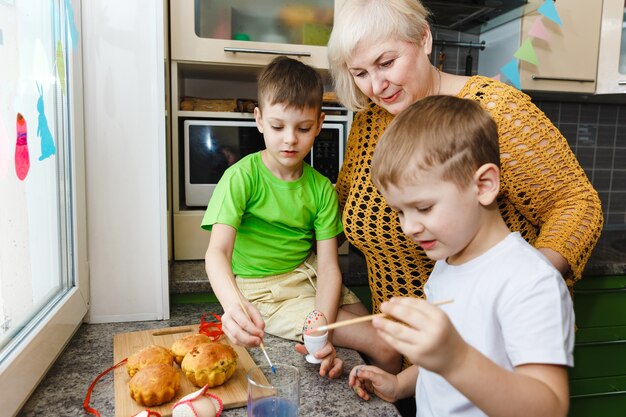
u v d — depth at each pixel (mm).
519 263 643
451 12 1753
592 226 871
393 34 843
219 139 1551
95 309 1151
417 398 798
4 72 740
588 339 1715
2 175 741
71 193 1036
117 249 1144
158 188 1145
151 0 1105
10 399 699
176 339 1024
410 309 489
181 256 1558
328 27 1580
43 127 836
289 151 1047
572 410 1732
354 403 791
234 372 871
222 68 1605
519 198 927
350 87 1054
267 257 1134
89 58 1091
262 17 1538
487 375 492
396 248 1059
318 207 1155
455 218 637
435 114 653
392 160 643
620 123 2270
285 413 675
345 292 1188
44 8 931
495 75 1961
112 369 883
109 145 1116
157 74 1121
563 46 1824
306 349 930
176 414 703
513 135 883
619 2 1830
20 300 824
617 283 1719
